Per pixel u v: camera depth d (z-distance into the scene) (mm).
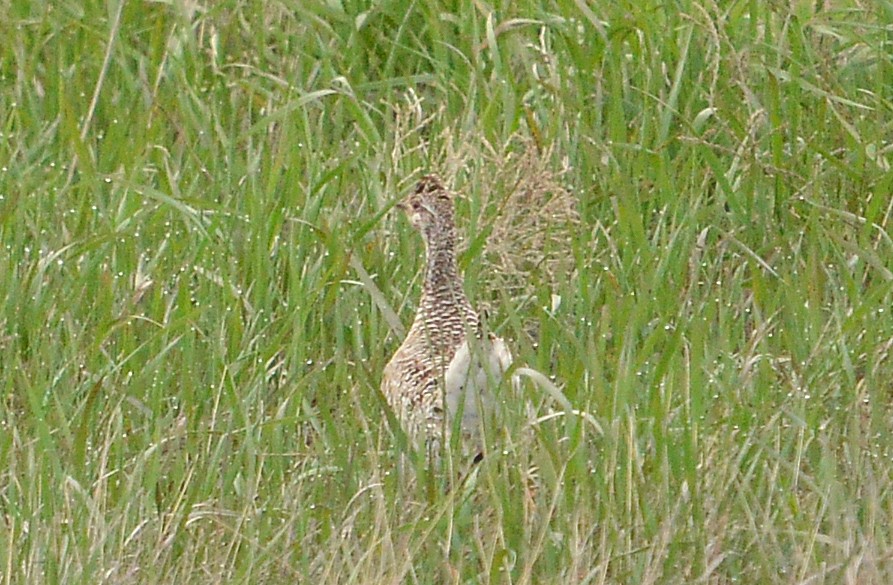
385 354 13922
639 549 10672
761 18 16703
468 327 11820
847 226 14734
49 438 11273
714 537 11102
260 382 12617
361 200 15188
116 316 13492
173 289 13922
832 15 16703
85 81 16141
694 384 11852
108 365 12555
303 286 13711
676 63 16094
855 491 11602
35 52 15750
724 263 14742
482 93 15930
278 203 14180
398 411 12578
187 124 15297
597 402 11945
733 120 15453
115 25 14844
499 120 15773
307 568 10711
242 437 12227
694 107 15961
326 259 14062
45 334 13008
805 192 15172
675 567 10875
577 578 10539
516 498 11289
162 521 11008
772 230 14969
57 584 10547
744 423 12078
